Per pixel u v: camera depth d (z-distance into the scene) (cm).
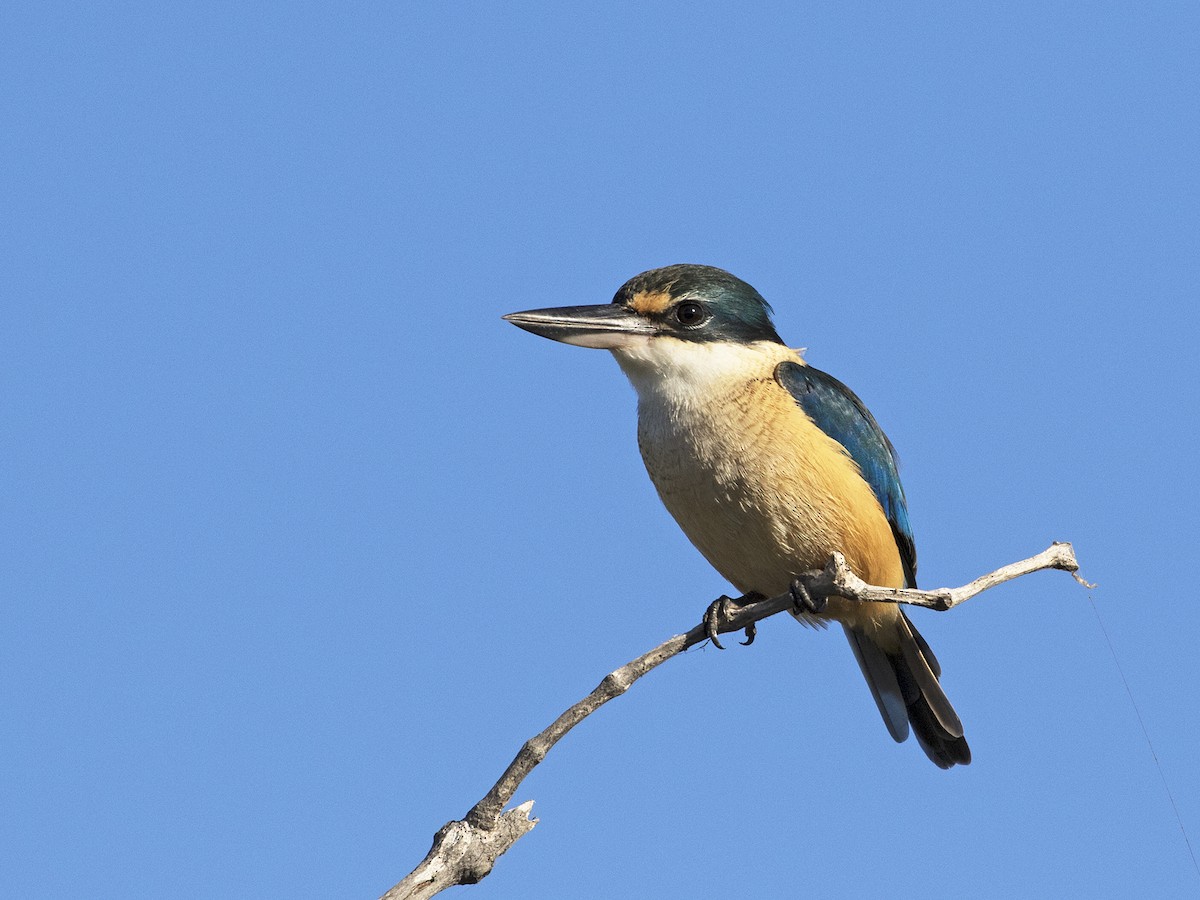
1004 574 837
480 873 742
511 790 756
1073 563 861
